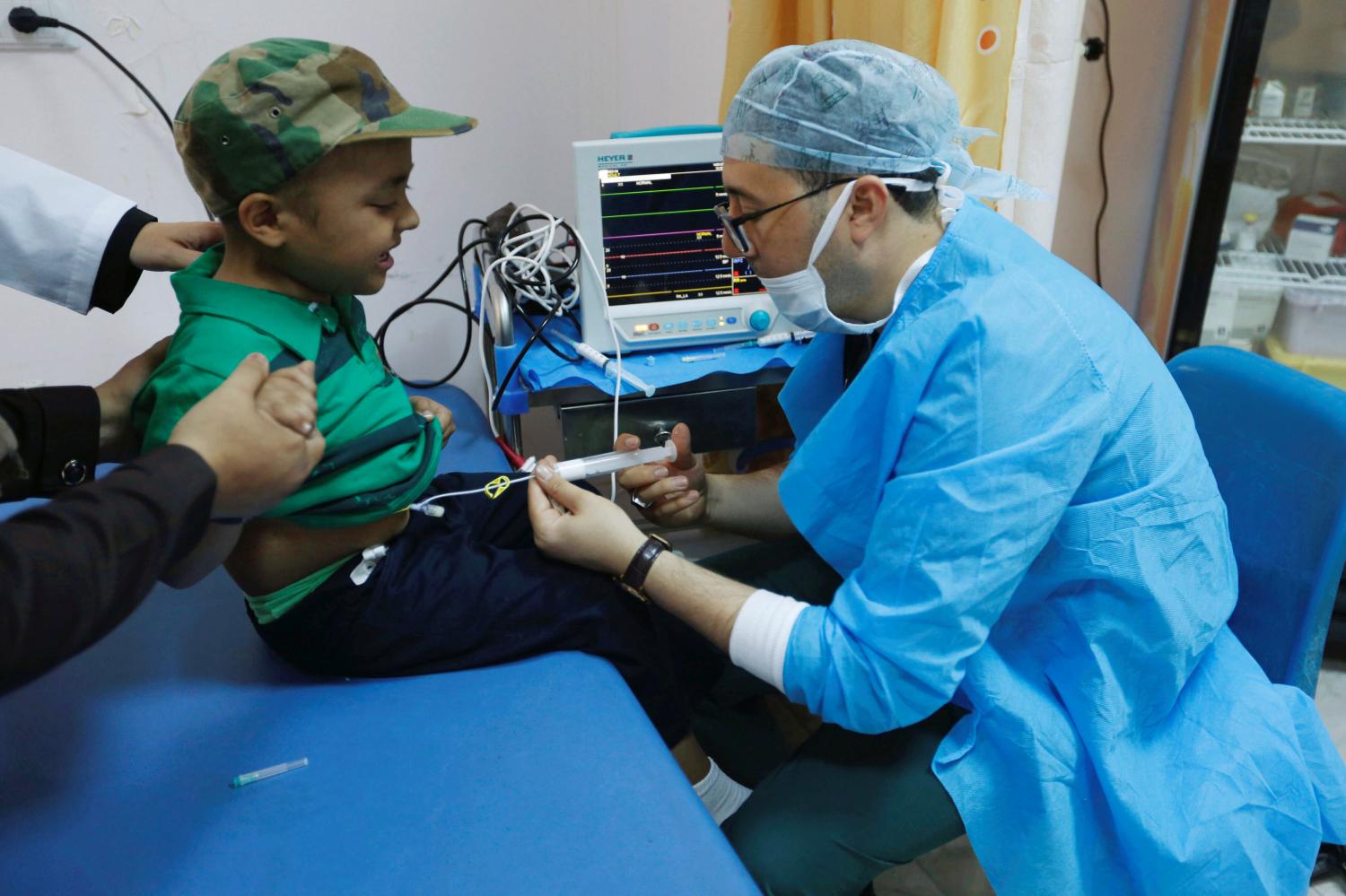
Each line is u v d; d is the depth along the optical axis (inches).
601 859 27.4
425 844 28.0
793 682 35.9
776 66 35.8
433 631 36.3
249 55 30.4
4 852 27.9
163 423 32.0
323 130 30.3
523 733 32.9
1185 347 76.5
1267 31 75.0
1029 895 37.0
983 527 32.7
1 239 39.7
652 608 46.1
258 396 26.0
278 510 33.7
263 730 33.3
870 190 35.6
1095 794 37.7
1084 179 80.5
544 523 39.1
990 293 34.9
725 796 42.6
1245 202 79.8
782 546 54.7
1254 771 37.5
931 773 37.3
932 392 34.6
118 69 57.7
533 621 37.4
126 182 60.4
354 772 31.0
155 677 36.7
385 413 36.7
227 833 28.5
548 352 56.9
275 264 33.8
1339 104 76.6
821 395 48.6
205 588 43.2
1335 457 37.8
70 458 32.3
